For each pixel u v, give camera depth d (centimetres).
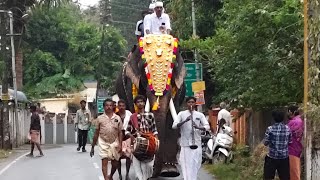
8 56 3073
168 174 1255
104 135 1226
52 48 4919
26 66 4791
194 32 2452
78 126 2377
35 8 3275
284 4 1357
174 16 2756
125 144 1277
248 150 1766
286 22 1318
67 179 1454
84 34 5009
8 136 2675
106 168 1230
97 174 1545
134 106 1298
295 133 1121
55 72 4884
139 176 1174
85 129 2375
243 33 1405
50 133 3875
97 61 4906
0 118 2683
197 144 1214
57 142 3897
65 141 3928
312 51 1035
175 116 1218
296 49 1345
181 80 1284
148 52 1260
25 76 4778
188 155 1208
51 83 4797
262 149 1383
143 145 1145
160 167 1223
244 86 1517
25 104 3516
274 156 1088
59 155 2238
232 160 1670
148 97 1223
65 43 4931
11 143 2808
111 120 1228
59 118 3931
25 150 2719
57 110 4741
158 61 1239
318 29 1023
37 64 4784
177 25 2733
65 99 4762
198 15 2672
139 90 1306
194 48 2147
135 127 1181
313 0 1030
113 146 1222
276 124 1089
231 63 1522
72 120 3966
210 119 2592
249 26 1384
